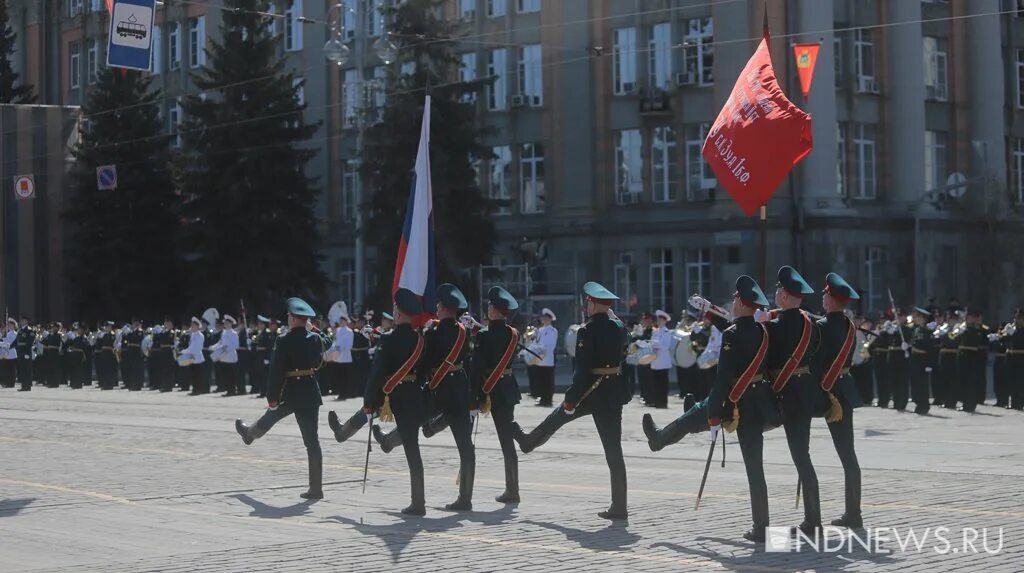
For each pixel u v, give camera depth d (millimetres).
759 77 19688
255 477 17266
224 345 38062
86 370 46312
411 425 13844
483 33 55844
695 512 13609
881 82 53000
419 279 18797
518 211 55500
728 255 50188
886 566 10641
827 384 12266
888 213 52625
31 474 17828
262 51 52844
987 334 29438
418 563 10992
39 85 70125
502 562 11008
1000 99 55781
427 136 19031
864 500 14188
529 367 32875
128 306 58250
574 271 49500
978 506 13664
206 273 53875
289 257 53562
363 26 48875
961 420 25984
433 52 47438
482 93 52375
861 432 22844
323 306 55156
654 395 31047
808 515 12062
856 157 52344
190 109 53281
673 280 51656
